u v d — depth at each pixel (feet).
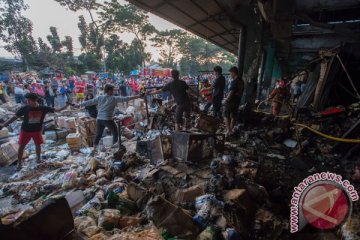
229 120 20.54
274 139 20.26
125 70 133.49
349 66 27.07
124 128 23.26
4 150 17.78
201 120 20.15
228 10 25.00
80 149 19.95
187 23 31.81
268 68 39.73
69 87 56.95
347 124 19.98
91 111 23.99
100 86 66.69
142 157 15.69
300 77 44.65
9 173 16.21
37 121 16.76
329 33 32.53
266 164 14.96
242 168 12.30
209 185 10.39
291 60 57.21
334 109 22.22
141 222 8.81
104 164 14.74
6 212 10.30
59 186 12.57
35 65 126.72
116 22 135.03
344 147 16.98
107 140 20.92
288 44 35.09
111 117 18.74
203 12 26.45
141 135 23.35
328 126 20.75
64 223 6.81
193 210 9.55
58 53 143.54
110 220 8.49
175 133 13.16
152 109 30.40
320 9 22.77
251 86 29.14
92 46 145.28
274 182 12.98
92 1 127.13
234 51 65.72
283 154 17.56
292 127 21.74
